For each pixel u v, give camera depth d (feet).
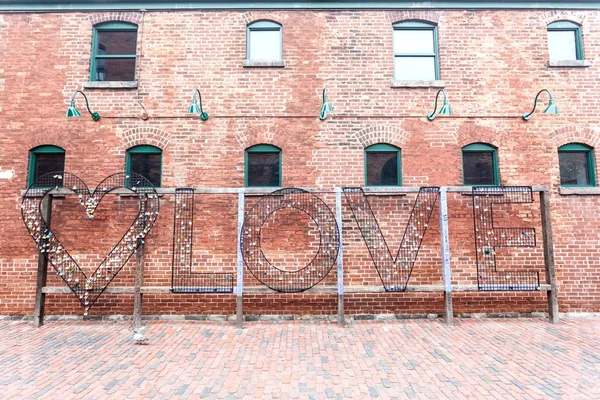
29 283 23.56
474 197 24.08
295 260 23.71
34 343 18.79
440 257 23.81
